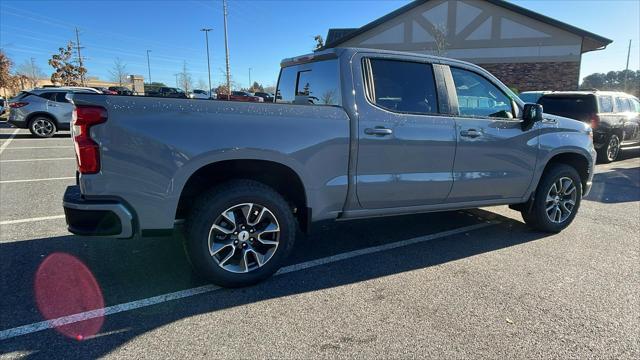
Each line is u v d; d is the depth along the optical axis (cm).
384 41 2562
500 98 452
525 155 460
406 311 313
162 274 370
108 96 293
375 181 377
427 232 501
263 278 350
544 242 470
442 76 415
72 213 295
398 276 375
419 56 405
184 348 264
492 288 352
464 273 383
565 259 418
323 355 259
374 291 346
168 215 307
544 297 337
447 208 431
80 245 434
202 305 319
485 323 297
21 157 1034
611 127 1078
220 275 332
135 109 295
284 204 348
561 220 502
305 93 424
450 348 267
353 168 367
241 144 319
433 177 405
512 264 405
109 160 292
